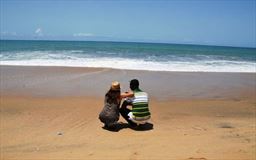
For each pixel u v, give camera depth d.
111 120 7.56
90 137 6.98
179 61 27.12
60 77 16.19
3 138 6.87
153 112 9.65
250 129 7.68
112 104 7.62
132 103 7.76
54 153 5.82
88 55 31.31
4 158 5.60
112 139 6.80
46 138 6.88
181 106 10.62
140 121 7.66
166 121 8.59
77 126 7.93
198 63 25.86
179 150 5.75
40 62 22.77
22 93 12.13
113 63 23.42
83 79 15.71
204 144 6.20
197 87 14.47
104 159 5.27
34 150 6.06
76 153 5.76
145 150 5.84
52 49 45.12
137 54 36.59
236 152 5.51
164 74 18.36
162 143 6.37
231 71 21.52
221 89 14.17
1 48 47.03
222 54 46.38
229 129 7.68
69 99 11.26
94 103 10.68
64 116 8.91
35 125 7.96
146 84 14.84
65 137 6.97
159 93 12.81
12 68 19.11
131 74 17.84
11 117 8.70
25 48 47.56
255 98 12.35
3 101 10.70
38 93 12.20
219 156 5.23
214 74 19.39
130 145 6.28
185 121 8.61
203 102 11.38
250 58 36.53
